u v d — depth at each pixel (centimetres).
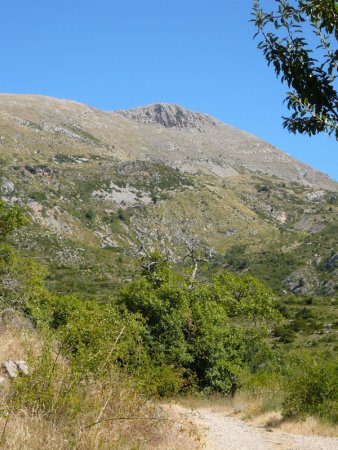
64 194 18462
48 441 611
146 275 2353
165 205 19912
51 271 8900
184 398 1833
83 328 859
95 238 16725
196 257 2638
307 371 1460
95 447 646
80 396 756
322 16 427
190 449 857
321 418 1336
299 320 7275
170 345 1914
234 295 3000
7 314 1255
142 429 826
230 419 1502
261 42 453
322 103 436
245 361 2416
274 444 1091
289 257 15325
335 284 12644
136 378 915
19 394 704
